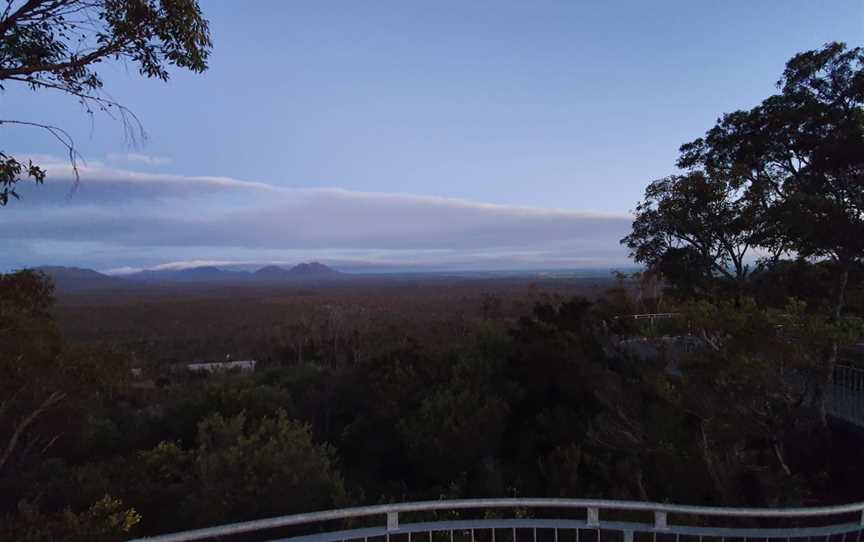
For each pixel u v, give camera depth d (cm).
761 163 1352
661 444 813
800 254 1213
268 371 2081
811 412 812
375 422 1385
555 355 1269
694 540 649
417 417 1258
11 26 438
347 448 1429
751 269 1337
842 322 738
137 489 1030
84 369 1234
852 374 1009
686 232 1338
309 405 1661
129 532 808
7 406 1160
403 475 1276
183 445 1473
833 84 1203
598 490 842
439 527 405
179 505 980
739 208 1255
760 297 1271
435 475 1155
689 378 775
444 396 1257
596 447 947
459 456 1123
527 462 1105
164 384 2617
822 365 752
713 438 764
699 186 1276
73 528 716
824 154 1156
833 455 841
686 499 761
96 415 1588
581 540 716
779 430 762
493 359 1441
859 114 1126
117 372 1333
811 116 1209
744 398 729
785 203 1138
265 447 965
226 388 1612
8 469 1273
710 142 1461
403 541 705
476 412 1162
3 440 1273
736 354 725
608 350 1320
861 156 1102
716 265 1374
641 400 933
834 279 1264
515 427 1242
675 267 1384
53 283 1167
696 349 828
